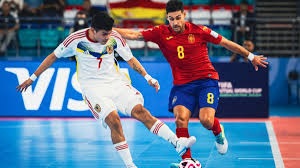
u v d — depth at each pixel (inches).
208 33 666.8
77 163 750.5
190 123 1182.9
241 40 1487.5
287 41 1665.8
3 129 1090.1
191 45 661.9
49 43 1583.4
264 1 1782.7
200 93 663.1
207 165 734.5
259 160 768.9
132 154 818.8
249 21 1507.1
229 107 1269.7
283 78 1585.9
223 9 1638.8
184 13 657.0
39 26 1572.3
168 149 862.5
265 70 1262.3
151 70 1273.4
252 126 1139.3
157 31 671.1
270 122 1206.3
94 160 772.6
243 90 1266.0
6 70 1293.1
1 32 1537.9
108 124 618.8
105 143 923.4
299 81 1582.2
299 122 1205.7
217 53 1574.8
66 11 1644.9
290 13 1771.7
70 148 873.5
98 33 605.3
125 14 1562.5
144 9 1556.3
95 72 637.9
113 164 743.1
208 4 1647.4
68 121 1214.3
